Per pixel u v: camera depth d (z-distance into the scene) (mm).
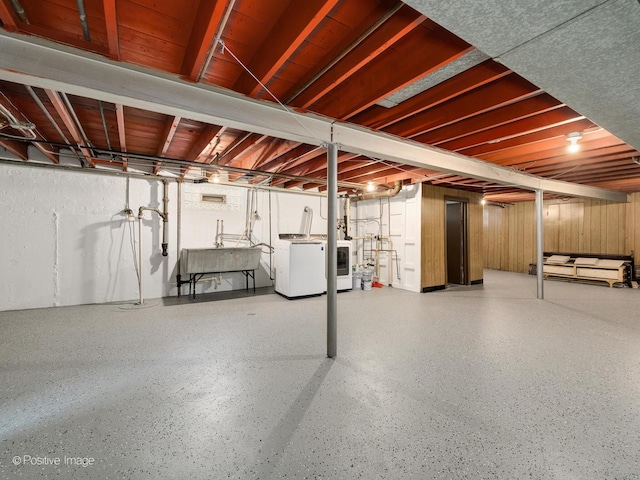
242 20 1636
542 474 1389
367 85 2172
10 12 1392
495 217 9375
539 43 1376
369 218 7262
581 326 3631
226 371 2434
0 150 4066
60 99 2260
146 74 1862
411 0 1148
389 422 1783
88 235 4695
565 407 1927
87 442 1612
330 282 2691
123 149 3438
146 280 5172
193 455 1524
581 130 2824
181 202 5500
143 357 2699
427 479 1371
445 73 2025
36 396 2051
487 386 2195
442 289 6203
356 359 2662
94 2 1517
